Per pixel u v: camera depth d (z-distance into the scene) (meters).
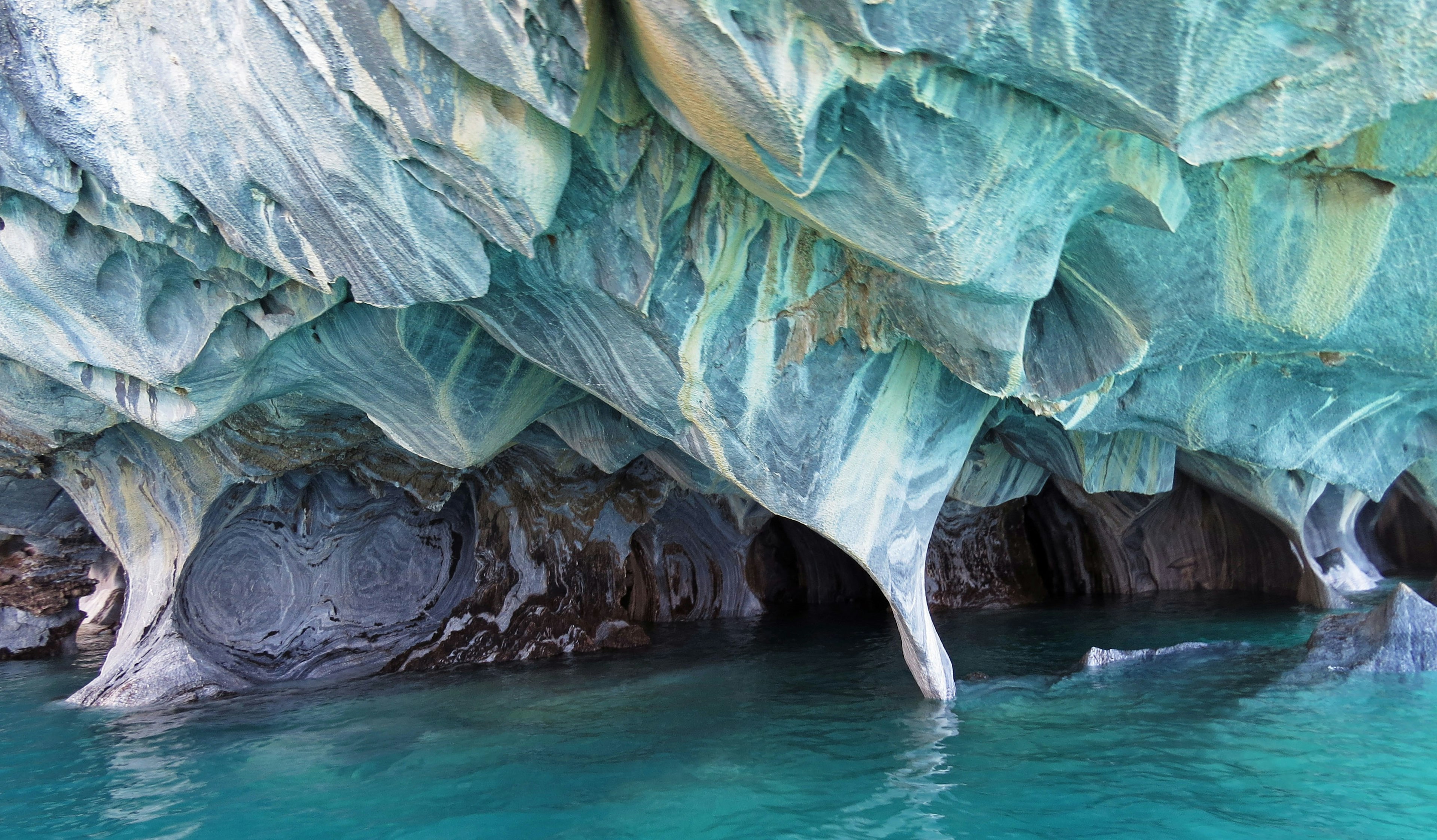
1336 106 3.34
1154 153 4.07
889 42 3.28
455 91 3.86
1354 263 4.81
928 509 7.03
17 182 4.50
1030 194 4.06
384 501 9.62
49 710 7.53
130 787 5.43
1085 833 4.42
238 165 4.28
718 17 3.30
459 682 8.41
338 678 8.79
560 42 3.64
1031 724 6.26
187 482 8.03
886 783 5.18
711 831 4.58
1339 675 7.24
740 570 13.31
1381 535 15.16
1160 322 5.25
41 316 5.29
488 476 10.19
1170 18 3.11
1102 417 6.84
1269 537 12.59
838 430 6.35
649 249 5.12
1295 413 7.12
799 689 7.63
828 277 5.62
